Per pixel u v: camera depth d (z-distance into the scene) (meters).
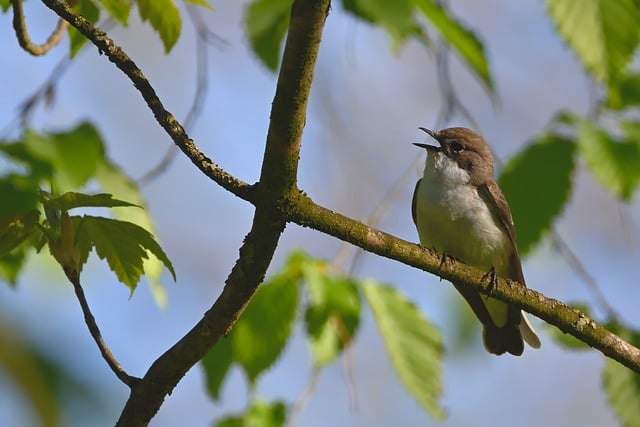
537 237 9.91
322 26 5.66
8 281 9.67
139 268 6.47
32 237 6.44
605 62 8.41
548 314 8.33
